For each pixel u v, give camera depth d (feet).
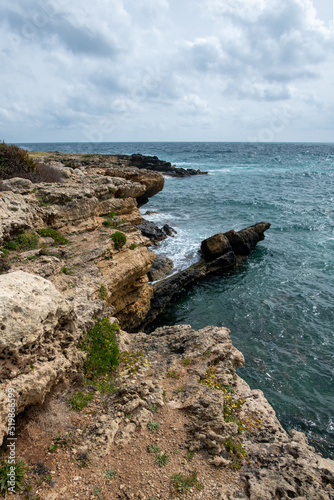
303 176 241.76
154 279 70.79
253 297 68.03
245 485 20.66
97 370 30.83
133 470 21.12
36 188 57.88
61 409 25.11
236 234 88.22
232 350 34.86
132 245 54.34
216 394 27.25
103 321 36.68
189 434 24.08
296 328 57.06
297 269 81.10
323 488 20.38
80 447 22.25
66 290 37.83
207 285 74.13
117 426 24.39
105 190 68.85
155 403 26.50
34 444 22.07
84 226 56.70
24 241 43.39
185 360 32.50
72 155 219.20
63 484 19.72
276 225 117.60
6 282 22.43
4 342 20.10
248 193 176.24
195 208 142.72
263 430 25.80
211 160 375.66
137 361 33.91
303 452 23.26
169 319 62.03
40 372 22.76
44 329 23.80
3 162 63.57
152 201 156.46
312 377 45.85
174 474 20.98
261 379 45.55
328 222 120.57
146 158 258.16
